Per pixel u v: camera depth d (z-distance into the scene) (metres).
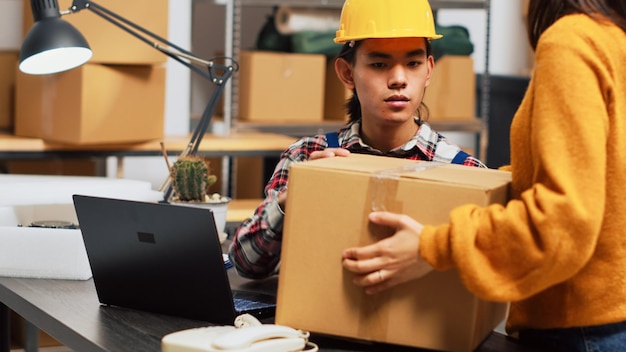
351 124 2.02
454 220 1.33
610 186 1.33
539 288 1.31
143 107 3.50
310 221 1.47
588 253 1.27
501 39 5.48
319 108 4.26
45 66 2.71
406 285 1.43
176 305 1.68
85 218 1.71
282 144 3.84
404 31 1.79
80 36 2.63
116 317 1.68
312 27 4.26
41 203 2.23
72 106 3.38
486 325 1.49
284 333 1.42
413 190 1.40
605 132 1.29
